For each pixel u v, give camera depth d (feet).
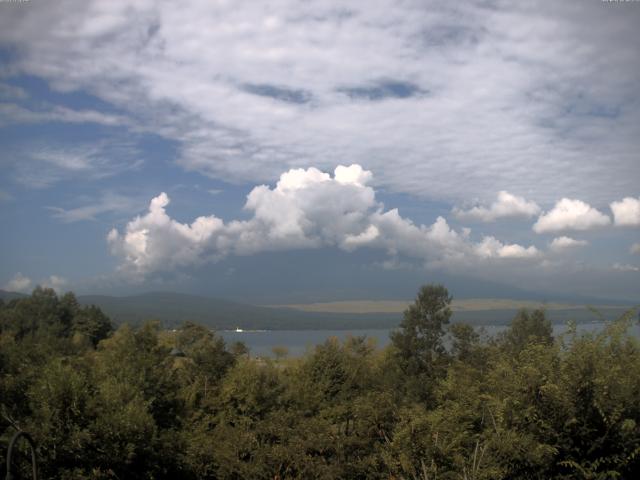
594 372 23.71
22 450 30.55
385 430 36.47
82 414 33.42
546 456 23.61
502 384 26.27
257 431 40.09
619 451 23.22
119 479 33.58
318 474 35.06
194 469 38.68
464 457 27.66
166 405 45.27
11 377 37.68
